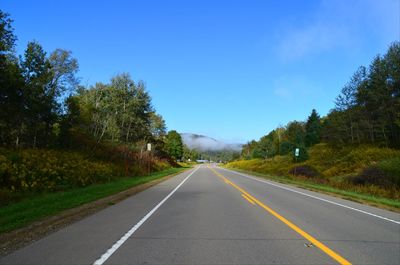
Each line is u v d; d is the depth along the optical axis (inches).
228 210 504.1
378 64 2030.0
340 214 492.7
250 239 317.4
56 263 236.7
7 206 501.7
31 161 784.3
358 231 366.3
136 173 1375.5
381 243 309.7
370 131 2156.7
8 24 919.7
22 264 233.6
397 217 481.7
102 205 547.8
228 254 264.8
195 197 684.1
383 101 1972.2
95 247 281.6
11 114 982.4
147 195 721.6
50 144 1142.3
